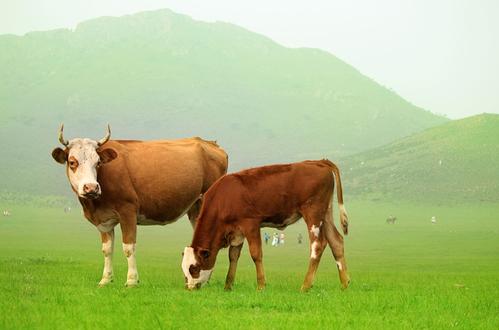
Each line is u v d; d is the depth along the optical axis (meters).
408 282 21.12
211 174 18.03
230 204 14.34
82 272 20.66
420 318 10.85
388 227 143.75
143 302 12.14
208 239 14.49
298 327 9.84
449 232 128.75
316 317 10.62
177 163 16.73
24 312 10.72
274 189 14.24
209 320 10.35
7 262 26.69
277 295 13.12
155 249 83.50
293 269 46.88
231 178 14.49
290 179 14.29
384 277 27.77
